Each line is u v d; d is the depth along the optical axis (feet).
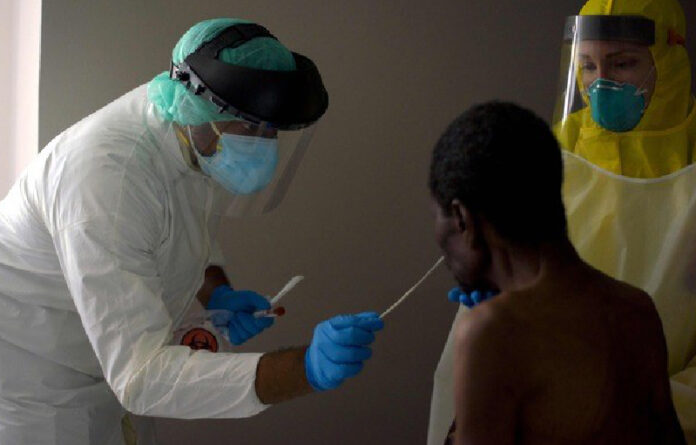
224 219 7.81
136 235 4.91
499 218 3.40
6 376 5.49
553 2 8.00
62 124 7.20
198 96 4.93
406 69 7.88
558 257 3.49
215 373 4.73
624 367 3.49
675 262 5.10
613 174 5.24
